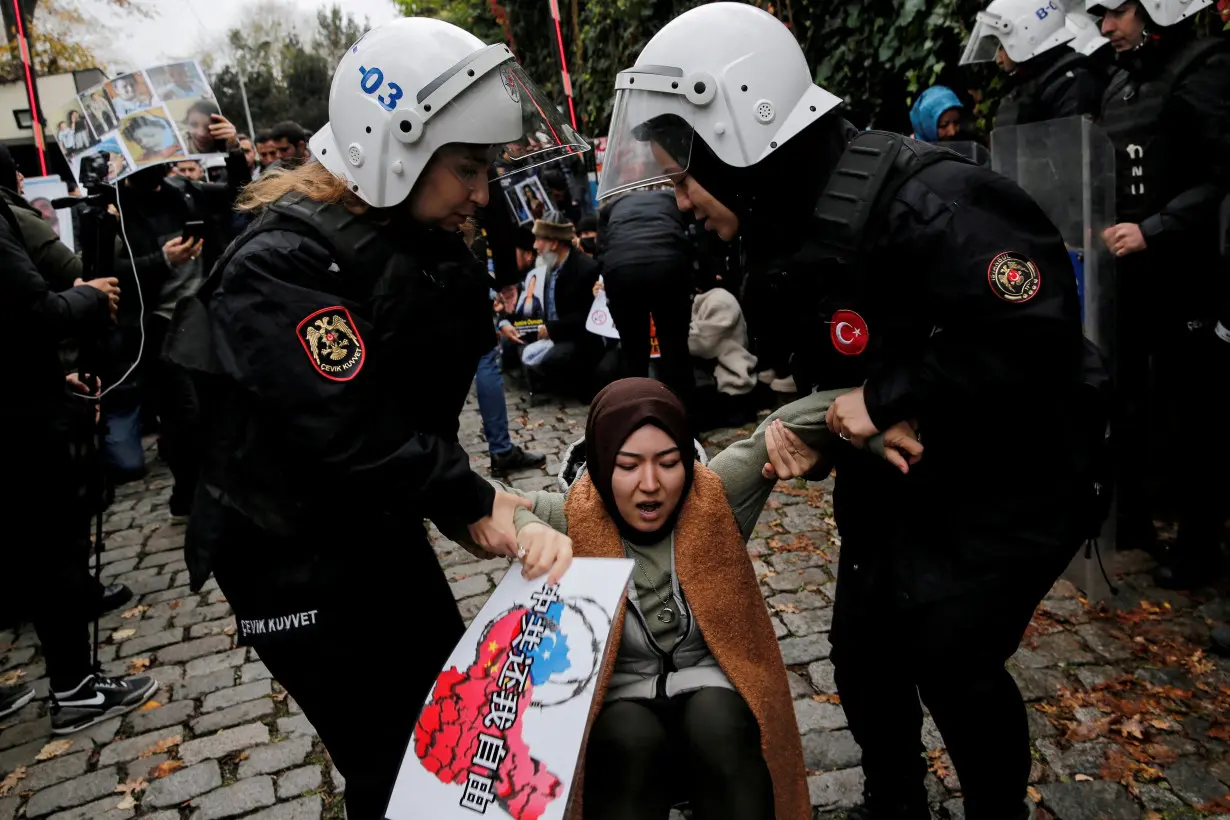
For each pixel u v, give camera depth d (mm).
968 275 1544
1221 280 2855
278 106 33125
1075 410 1715
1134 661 2844
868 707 2047
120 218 3375
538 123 1667
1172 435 3465
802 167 1729
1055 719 2619
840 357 1766
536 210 6746
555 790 1493
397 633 1812
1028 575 1733
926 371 1615
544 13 10773
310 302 1513
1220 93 2832
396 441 1544
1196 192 2871
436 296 1618
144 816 2684
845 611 1980
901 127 5480
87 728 3143
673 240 4598
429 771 1573
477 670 1622
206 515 1675
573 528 1875
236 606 1733
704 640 1848
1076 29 3623
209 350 1592
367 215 1590
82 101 3389
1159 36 2988
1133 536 3443
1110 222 3049
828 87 5418
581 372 6352
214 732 3053
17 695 3322
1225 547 3412
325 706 1768
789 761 1863
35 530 2967
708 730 1709
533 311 6664
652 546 1877
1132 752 2467
